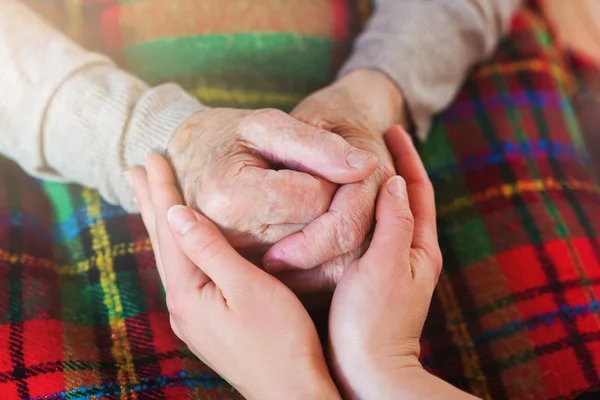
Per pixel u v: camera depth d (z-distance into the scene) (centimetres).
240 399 46
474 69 62
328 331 41
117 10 60
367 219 43
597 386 47
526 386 48
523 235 53
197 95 57
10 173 54
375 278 41
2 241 50
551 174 57
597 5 79
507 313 50
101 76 51
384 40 57
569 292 50
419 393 39
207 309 41
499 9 61
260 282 41
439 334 50
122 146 49
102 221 52
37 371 44
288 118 44
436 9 58
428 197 47
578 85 75
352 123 49
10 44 50
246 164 43
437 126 59
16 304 47
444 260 53
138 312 49
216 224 43
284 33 60
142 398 45
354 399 40
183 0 59
